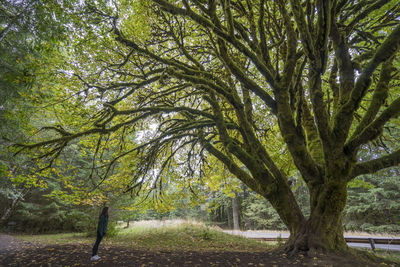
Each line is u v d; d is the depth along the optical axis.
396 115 4.30
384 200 19.75
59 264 5.91
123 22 8.37
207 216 36.44
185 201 26.36
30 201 17.06
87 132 7.02
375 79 7.74
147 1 7.58
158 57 7.10
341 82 5.50
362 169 5.17
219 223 35.69
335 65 7.17
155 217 36.47
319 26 4.40
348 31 5.85
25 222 16.19
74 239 12.01
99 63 8.40
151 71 7.95
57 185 15.28
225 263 5.37
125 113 7.28
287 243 6.05
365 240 9.35
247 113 8.48
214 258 6.03
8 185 13.23
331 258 4.76
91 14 6.79
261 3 6.23
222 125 7.33
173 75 6.73
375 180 20.50
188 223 15.41
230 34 5.67
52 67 8.11
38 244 9.70
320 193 5.71
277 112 6.26
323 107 5.11
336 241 5.30
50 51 7.91
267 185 6.40
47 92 8.26
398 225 19.55
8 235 13.20
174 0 6.99
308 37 4.58
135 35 8.09
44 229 16.12
